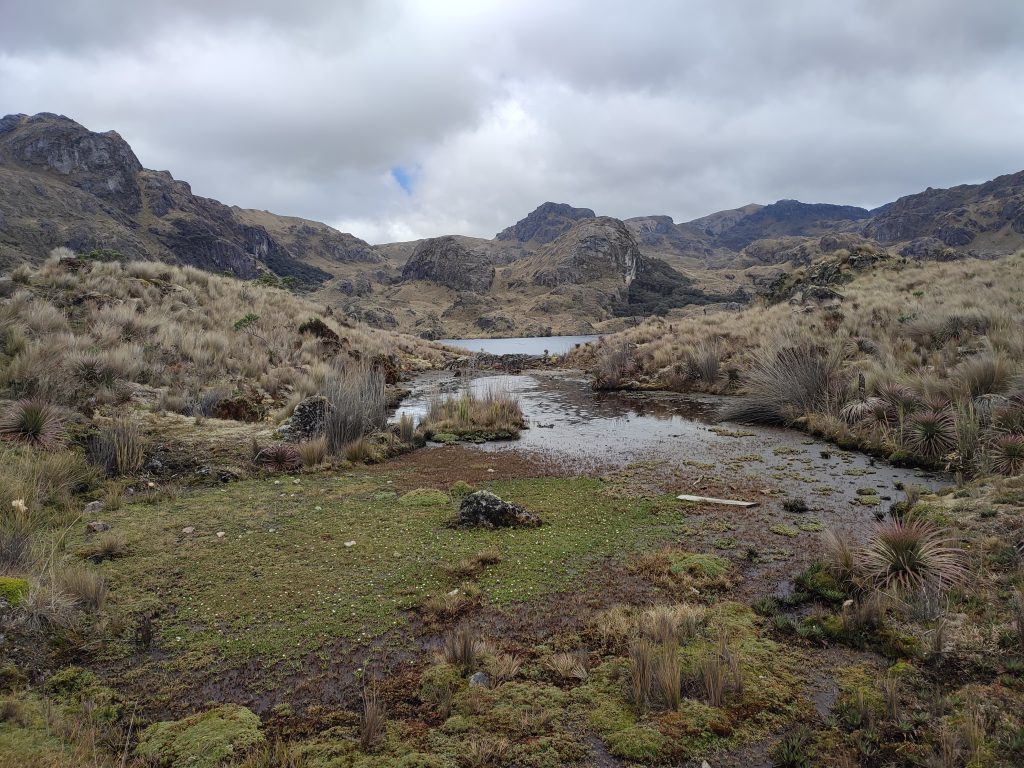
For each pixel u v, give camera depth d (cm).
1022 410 744
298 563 510
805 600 426
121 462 778
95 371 1123
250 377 1509
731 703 306
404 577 480
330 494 738
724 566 493
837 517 620
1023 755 249
